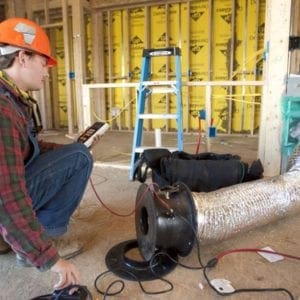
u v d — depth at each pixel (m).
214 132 2.83
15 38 0.97
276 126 2.43
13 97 0.97
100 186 2.41
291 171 1.81
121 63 5.71
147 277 1.23
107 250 1.45
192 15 5.19
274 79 2.39
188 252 1.31
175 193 1.37
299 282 1.20
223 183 1.85
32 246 0.76
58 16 5.75
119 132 5.61
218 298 1.11
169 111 5.51
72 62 5.52
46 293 1.14
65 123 6.22
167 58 5.31
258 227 1.65
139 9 5.45
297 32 3.64
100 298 1.12
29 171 1.18
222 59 5.16
